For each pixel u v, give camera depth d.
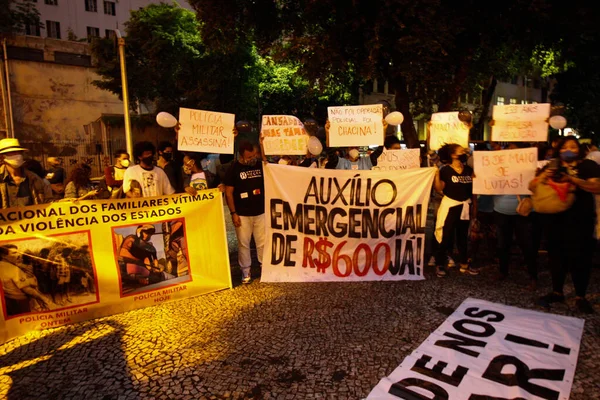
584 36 10.74
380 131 5.91
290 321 4.34
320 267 5.67
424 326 4.15
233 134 5.58
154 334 4.14
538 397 2.96
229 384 3.24
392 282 5.53
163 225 4.96
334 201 5.65
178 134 5.29
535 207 4.55
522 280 5.48
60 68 29.08
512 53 13.82
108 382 3.31
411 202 5.69
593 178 4.18
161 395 3.12
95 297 4.57
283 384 3.22
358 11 9.85
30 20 28.59
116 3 43.44
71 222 4.46
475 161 5.27
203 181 6.47
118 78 23.59
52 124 28.98
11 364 3.67
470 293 5.03
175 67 22.94
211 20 11.57
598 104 23.23
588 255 4.38
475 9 10.11
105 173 6.85
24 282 4.26
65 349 3.90
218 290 5.31
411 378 3.21
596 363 3.41
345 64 11.46
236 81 23.62
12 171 4.64
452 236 6.29
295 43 11.36
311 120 6.13
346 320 4.33
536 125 5.54
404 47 9.42
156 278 4.91
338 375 3.32
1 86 26.34
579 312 4.41
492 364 3.38
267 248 5.63
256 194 5.48
